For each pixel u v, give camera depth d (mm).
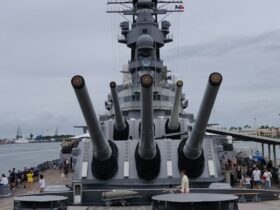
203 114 8883
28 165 68312
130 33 17938
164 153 11281
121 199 10031
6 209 11547
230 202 5992
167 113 16938
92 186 10938
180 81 12445
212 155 11438
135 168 11055
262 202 10531
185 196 6273
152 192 10109
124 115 16938
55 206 6875
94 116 9070
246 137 21625
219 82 7941
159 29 18094
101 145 10055
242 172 18453
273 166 20672
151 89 8359
